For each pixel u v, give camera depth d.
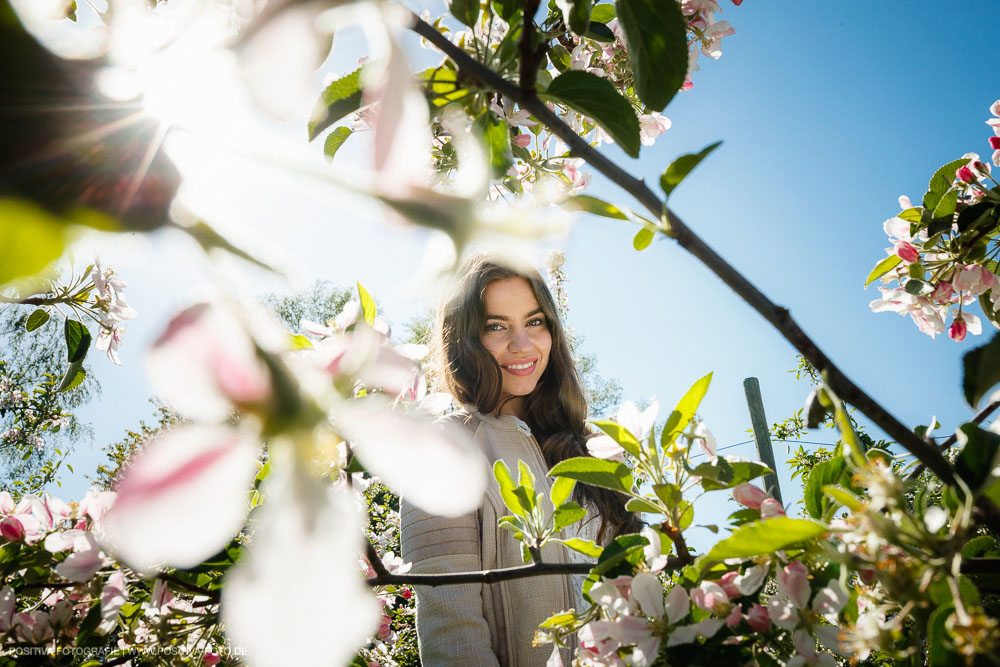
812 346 0.67
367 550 1.08
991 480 0.61
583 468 1.00
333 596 0.24
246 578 0.24
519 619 1.88
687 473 0.96
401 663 3.78
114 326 2.19
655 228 0.69
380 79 0.26
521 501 1.18
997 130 1.97
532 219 0.24
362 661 1.39
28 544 1.15
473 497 0.26
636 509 0.98
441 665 1.73
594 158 0.71
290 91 0.25
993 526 0.63
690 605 0.93
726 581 0.92
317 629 0.23
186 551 0.23
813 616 0.83
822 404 0.70
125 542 0.23
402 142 0.26
